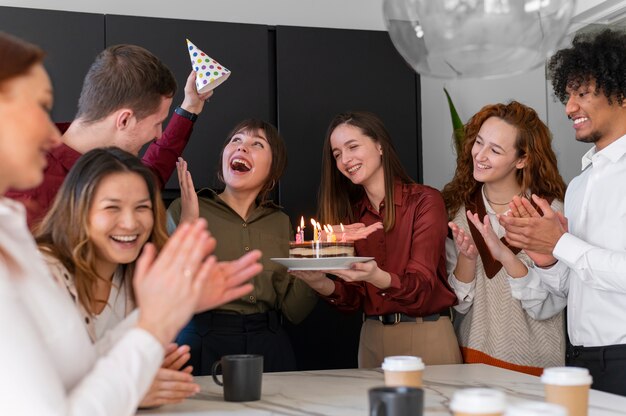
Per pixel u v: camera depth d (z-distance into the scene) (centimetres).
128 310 158
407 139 300
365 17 350
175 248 111
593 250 202
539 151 253
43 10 267
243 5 336
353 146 241
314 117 291
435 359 236
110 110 198
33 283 111
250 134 241
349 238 219
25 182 103
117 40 274
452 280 249
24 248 110
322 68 293
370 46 298
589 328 211
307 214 288
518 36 139
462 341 249
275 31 291
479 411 102
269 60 290
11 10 264
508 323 241
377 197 246
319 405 146
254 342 227
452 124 349
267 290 233
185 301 110
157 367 108
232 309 227
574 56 214
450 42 141
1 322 94
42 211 186
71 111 267
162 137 236
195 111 239
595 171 216
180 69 279
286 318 258
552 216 210
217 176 258
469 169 261
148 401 140
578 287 216
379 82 298
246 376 150
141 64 200
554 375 125
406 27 146
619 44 210
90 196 147
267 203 248
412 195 241
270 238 240
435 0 139
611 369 204
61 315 113
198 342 222
